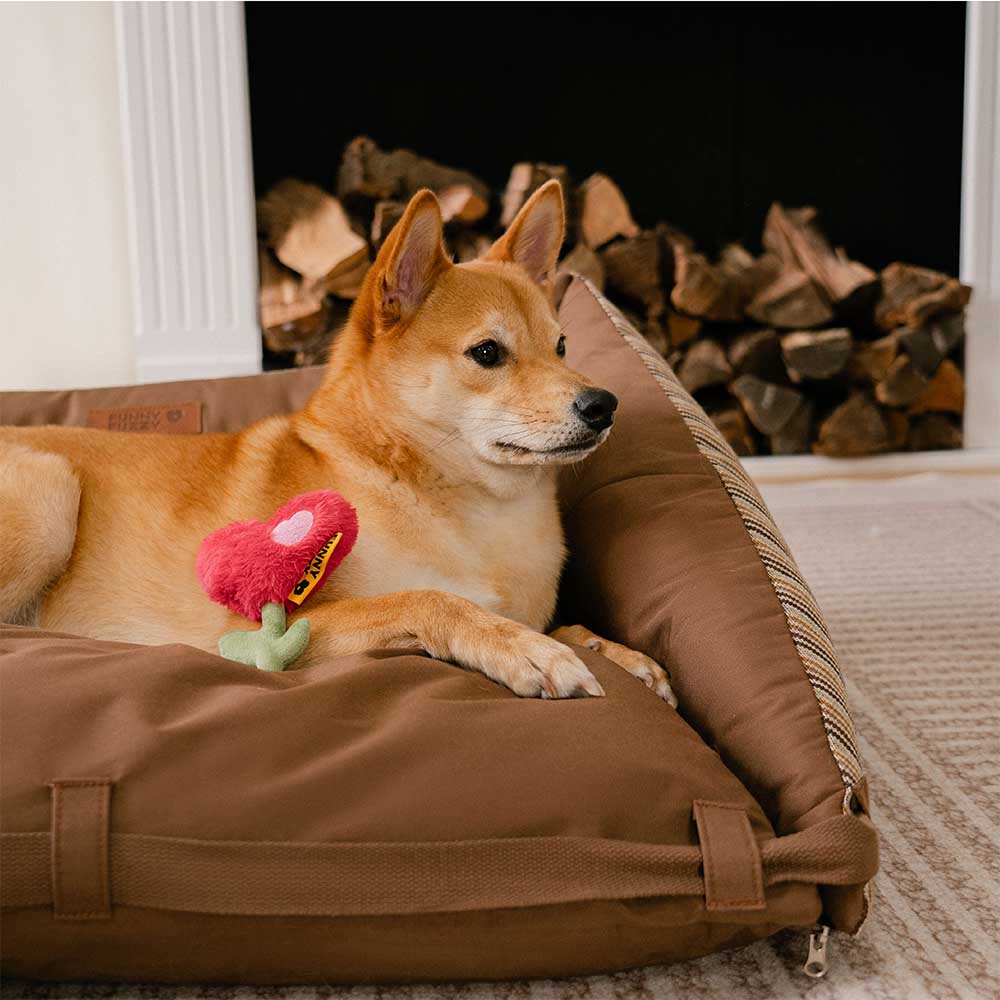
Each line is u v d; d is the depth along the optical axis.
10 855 1.09
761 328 3.51
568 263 3.35
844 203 3.63
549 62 3.46
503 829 1.13
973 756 1.80
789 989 1.20
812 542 3.09
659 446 1.83
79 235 3.12
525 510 1.75
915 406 3.55
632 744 1.23
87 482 1.78
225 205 3.13
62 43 3.01
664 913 1.13
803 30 3.49
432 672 1.35
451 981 1.19
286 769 1.16
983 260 3.49
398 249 1.63
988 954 1.27
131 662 1.27
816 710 1.34
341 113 3.45
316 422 1.76
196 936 1.11
